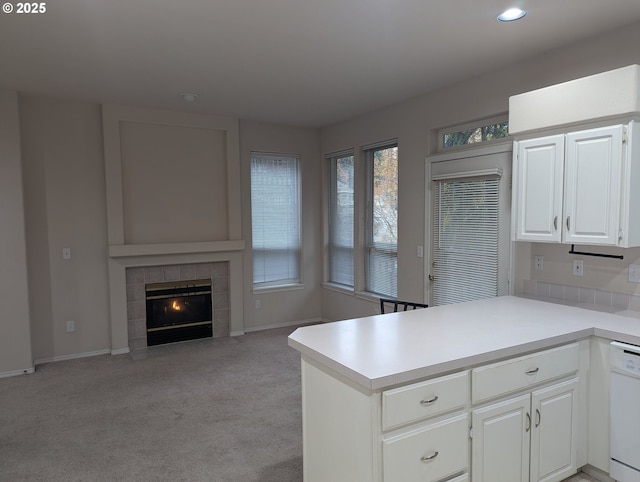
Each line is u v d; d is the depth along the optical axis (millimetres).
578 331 2383
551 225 2828
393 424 1750
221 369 4277
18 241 4137
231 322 5418
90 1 2395
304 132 5855
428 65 3453
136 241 4883
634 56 2725
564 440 2389
